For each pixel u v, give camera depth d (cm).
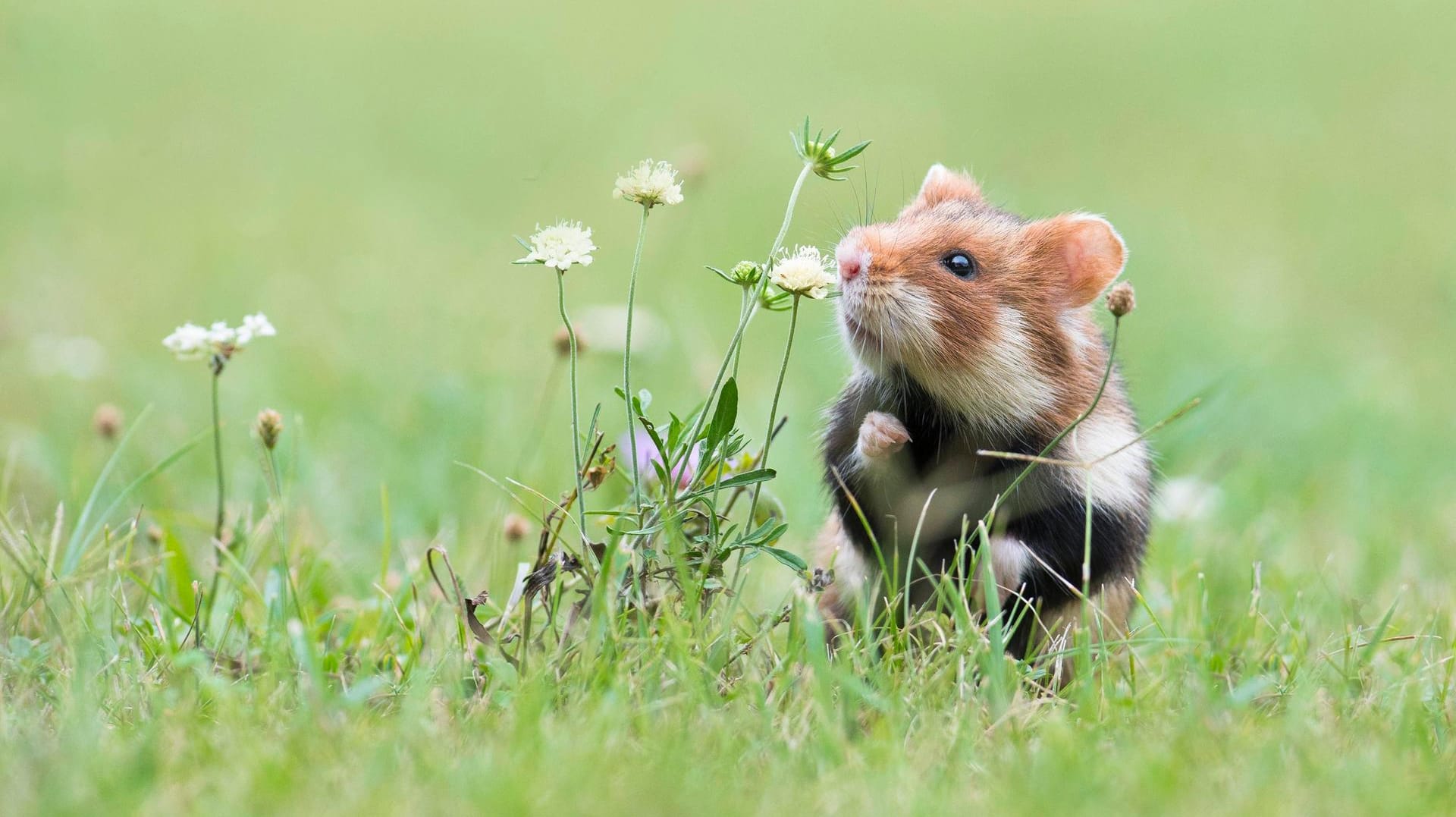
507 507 813
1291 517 919
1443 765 466
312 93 2339
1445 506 964
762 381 1174
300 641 517
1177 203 1905
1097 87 2502
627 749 459
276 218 1731
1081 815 411
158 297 1385
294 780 418
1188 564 759
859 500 650
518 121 2197
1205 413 989
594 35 2752
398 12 2909
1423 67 2639
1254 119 2355
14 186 1781
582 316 1331
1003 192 1827
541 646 561
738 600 563
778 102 2269
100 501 812
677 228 1683
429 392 985
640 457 673
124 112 2167
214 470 927
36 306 1306
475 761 434
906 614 576
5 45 2458
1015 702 512
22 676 528
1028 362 630
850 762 450
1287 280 1608
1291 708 507
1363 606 696
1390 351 1389
